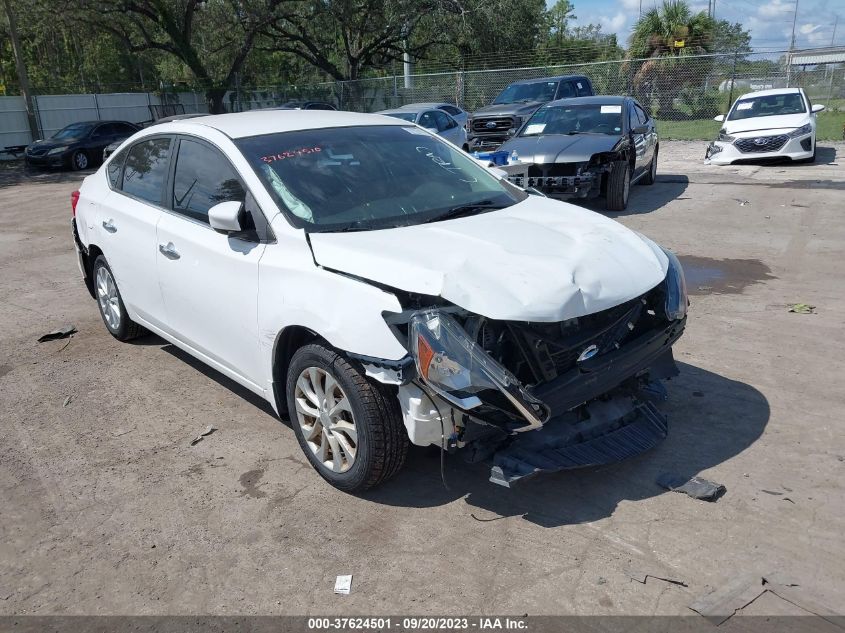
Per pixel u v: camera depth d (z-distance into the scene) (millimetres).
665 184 12828
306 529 3242
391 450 3240
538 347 3037
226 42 35438
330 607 2754
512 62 36125
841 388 4379
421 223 3742
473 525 3211
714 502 3281
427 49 37469
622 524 3160
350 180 3973
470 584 2836
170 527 3303
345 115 4758
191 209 4293
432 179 4242
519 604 2715
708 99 24891
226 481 3674
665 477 3486
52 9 30219
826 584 2736
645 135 11664
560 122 11125
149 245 4602
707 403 4250
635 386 3703
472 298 2969
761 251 7828
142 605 2814
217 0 32188
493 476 3148
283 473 3727
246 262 3713
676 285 3684
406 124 4840
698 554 2939
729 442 3805
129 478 3736
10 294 7375
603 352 3309
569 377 3129
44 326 6273
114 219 5078
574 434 3400
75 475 3785
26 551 3174
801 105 14758
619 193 10289
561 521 3209
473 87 25516
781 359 4859
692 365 4816
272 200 3701
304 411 3568
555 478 3555
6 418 4484
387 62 39344
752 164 14805
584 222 3904
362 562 3000
